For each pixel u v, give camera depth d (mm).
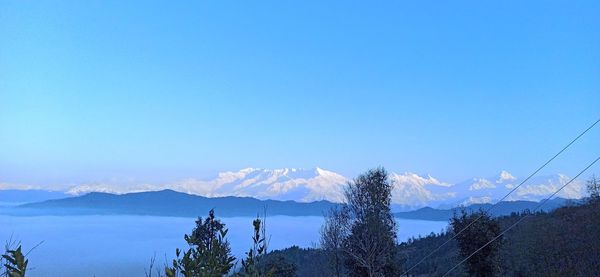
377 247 51312
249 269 5801
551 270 48438
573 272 46500
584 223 53500
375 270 50719
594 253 48031
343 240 53688
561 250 50875
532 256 51875
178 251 5625
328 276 56562
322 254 58938
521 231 59250
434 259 75375
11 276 4355
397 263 54188
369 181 54625
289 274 36906
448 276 59562
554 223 56875
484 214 49281
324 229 58031
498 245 47969
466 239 48250
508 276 51344
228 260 5844
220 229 6117
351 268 53375
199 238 6012
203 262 5625
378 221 51938
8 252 4473
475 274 47781
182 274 5402
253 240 6109
